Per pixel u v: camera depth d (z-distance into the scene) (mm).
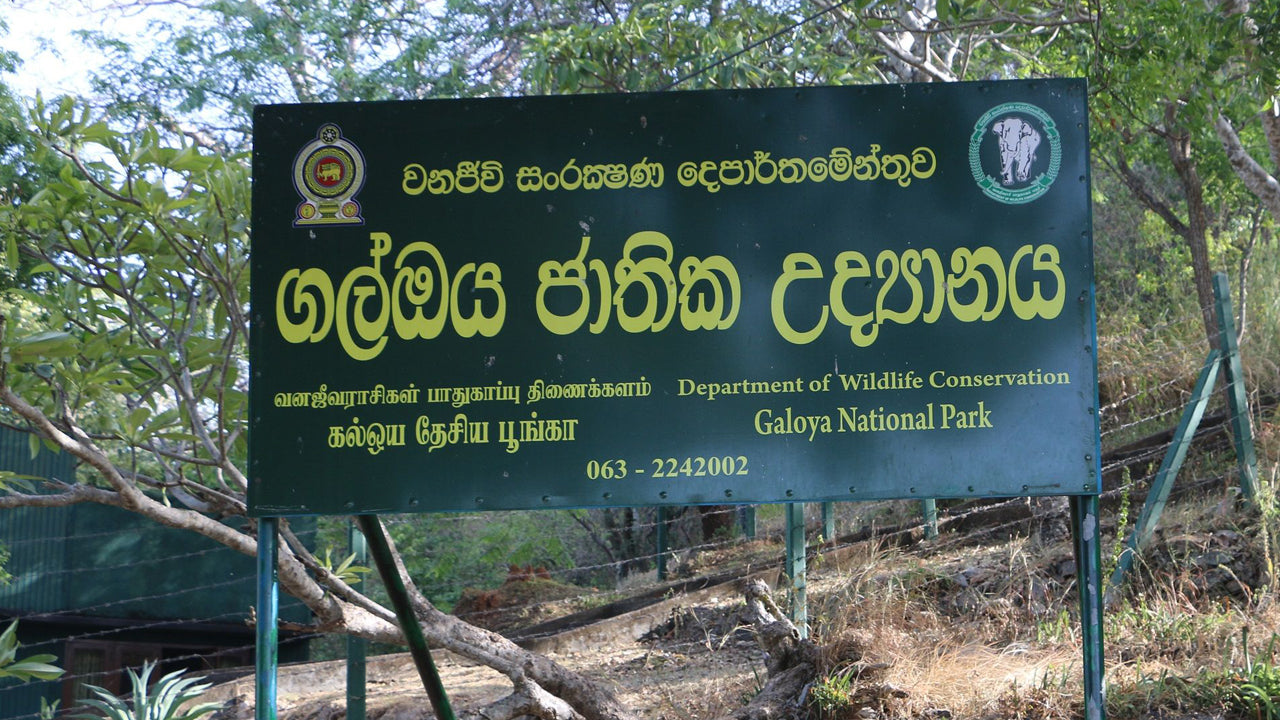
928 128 4281
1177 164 10062
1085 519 4215
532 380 4234
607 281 4273
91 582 12516
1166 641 5777
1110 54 8961
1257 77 8125
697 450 4195
